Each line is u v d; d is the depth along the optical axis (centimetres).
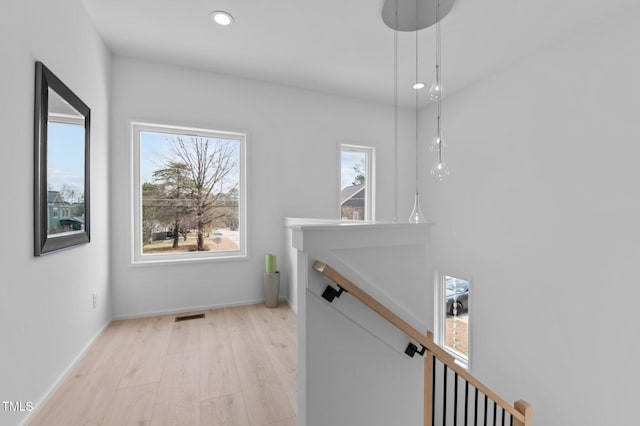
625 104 207
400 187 419
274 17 222
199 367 198
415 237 140
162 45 262
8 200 128
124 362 203
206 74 310
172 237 312
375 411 131
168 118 295
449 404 367
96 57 236
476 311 332
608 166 218
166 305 297
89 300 221
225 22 229
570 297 243
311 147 361
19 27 136
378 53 273
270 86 339
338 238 124
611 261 217
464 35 241
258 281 335
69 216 185
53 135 165
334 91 365
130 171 283
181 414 152
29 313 143
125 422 146
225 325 270
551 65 256
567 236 245
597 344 225
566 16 214
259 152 335
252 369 196
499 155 305
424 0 201
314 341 120
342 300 123
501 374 302
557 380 252
